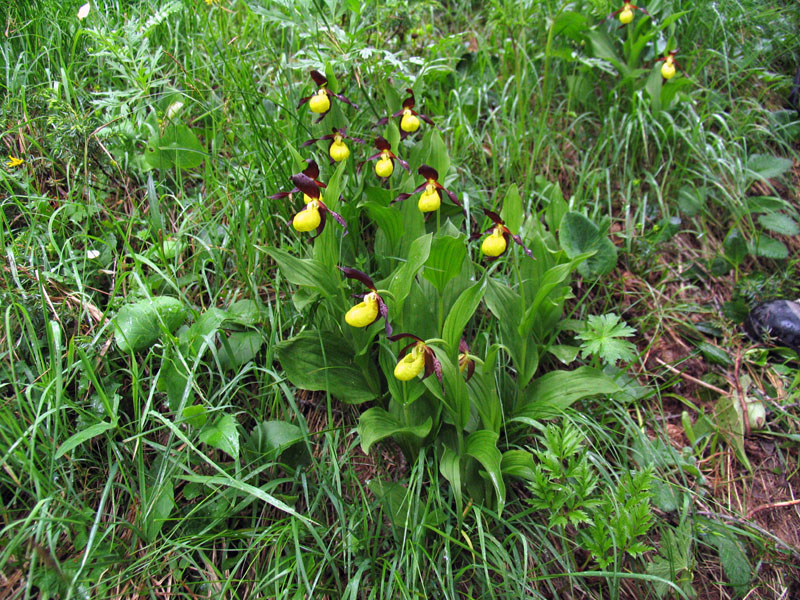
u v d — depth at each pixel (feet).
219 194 2.85
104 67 3.08
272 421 2.37
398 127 2.83
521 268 2.67
